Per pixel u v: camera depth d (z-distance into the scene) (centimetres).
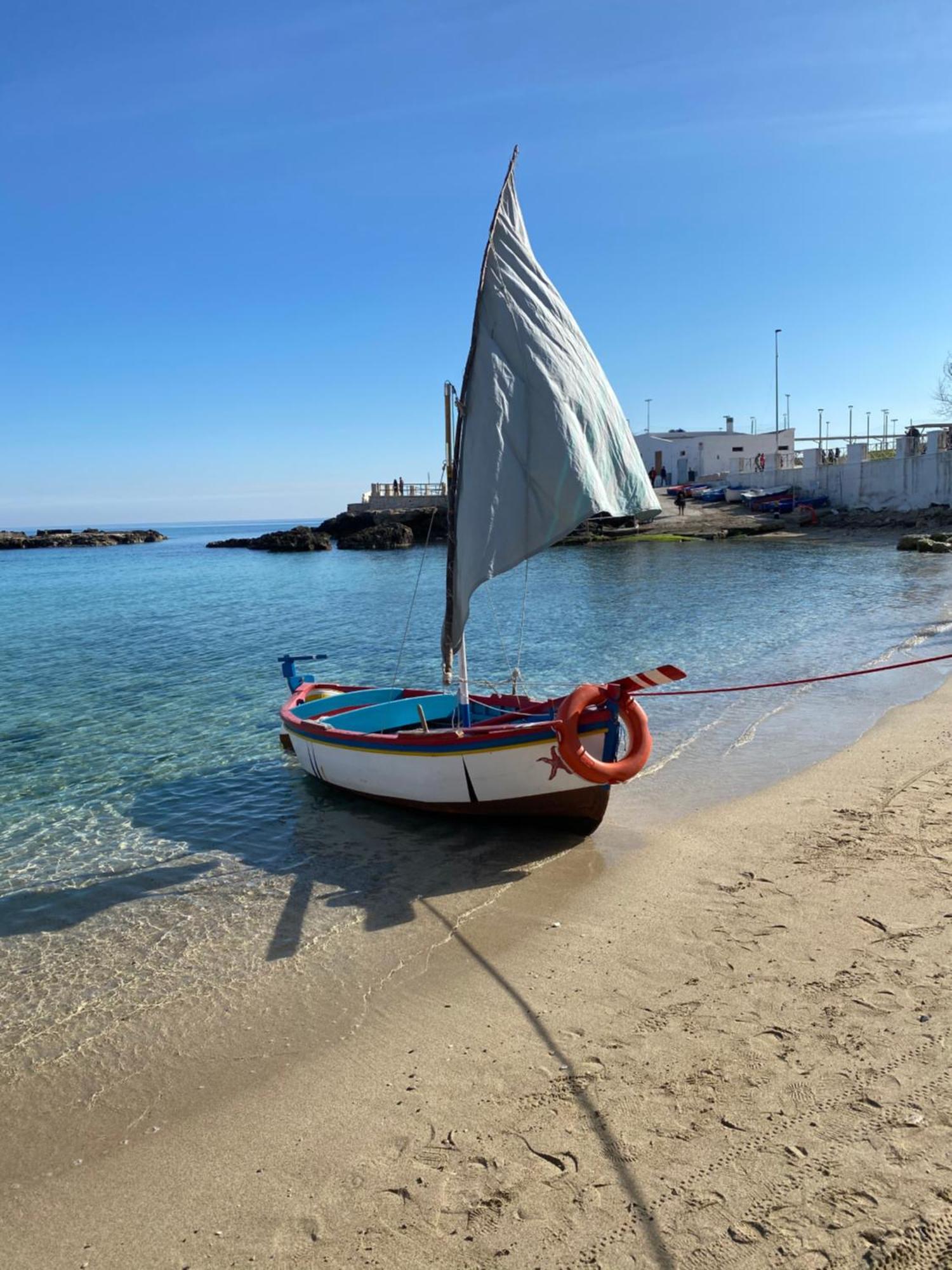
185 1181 486
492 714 1192
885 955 653
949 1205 402
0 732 1602
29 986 723
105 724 1656
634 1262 391
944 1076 497
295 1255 421
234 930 808
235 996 691
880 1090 490
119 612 3603
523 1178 455
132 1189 484
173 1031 647
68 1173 501
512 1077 551
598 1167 456
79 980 730
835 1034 553
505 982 679
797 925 722
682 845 941
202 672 2188
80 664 2336
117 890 912
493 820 1027
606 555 5100
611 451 981
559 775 932
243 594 4297
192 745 1489
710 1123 480
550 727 909
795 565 4075
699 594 3219
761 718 1471
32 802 1210
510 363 941
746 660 1989
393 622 3003
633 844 956
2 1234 457
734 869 864
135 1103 564
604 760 912
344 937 782
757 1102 493
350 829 1055
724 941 708
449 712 1247
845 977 626
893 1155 438
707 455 8862
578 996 645
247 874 937
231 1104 554
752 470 7975
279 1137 516
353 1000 673
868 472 6003
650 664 1992
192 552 9606
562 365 961
